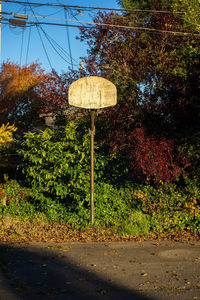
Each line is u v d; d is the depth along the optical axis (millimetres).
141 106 10680
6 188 11930
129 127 10711
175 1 11984
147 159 9828
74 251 6902
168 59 10805
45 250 6930
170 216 9352
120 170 11109
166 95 10773
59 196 10805
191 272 5750
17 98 24547
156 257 6598
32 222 9594
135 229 8555
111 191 10766
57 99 14266
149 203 10078
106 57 12445
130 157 10812
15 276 5391
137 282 5250
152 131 10227
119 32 12664
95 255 6648
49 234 8406
